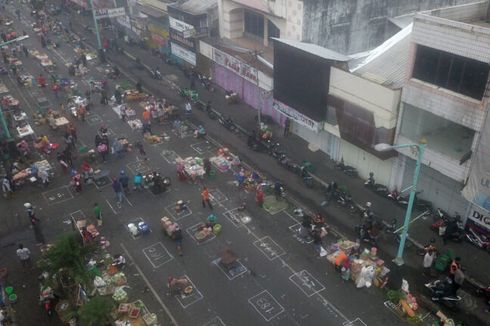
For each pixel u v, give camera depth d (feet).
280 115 138.31
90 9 239.91
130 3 209.97
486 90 77.71
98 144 127.44
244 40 161.07
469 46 77.82
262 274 86.79
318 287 83.61
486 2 92.22
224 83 163.63
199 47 166.61
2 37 217.36
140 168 121.70
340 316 77.77
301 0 120.67
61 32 230.68
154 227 100.01
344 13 127.85
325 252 91.09
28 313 80.23
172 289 82.94
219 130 140.87
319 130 116.67
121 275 85.81
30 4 283.18
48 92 167.53
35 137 137.59
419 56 87.45
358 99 102.83
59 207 108.06
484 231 91.15
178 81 176.24
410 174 102.27
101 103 157.89
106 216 104.17
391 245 93.25
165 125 143.84
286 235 96.63
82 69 184.96
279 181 114.93
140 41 210.38
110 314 76.54
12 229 101.50
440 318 75.77
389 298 80.12
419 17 84.38
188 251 92.94
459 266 79.97
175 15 174.29
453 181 94.38
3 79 179.32
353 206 103.71
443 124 100.32
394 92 93.45
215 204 106.83
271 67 137.28
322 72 108.27
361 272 83.25
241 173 112.57
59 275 78.02
